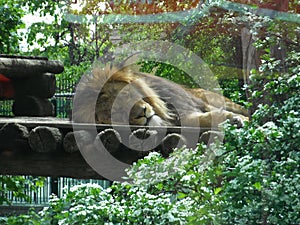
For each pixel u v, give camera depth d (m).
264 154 6.40
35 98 8.79
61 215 6.61
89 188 6.82
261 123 7.20
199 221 6.24
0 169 6.74
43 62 8.82
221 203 6.26
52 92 8.93
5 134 6.57
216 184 7.02
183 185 6.78
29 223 7.29
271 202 5.90
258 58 8.59
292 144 6.31
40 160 6.65
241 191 6.01
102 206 6.50
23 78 8.91
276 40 8.00
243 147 6.43
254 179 5.95
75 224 6.45
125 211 6.46
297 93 6.73
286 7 8.89
